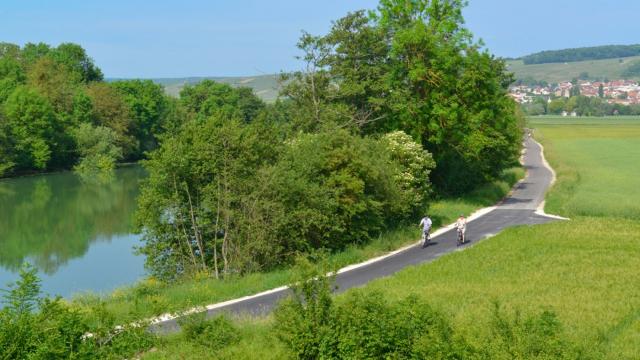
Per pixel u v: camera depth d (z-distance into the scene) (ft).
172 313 72.69
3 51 524.93
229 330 68.90
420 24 189.06
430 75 188.03
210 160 116.88
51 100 385.91
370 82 210.59
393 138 164.25
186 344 67.05
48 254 156.46
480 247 122.52
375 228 132.57
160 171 116.88
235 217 115.75
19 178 335.88
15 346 52.47
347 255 120.47
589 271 100.89
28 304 56.18
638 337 69.36
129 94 441.27
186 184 116.47
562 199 184.55
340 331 56.03
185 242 119.24
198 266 116.16
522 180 251.60
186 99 473.26
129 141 409.49
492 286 92.53
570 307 80.48
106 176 344.90
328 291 58.75
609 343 68.18
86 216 213.05
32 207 233.35
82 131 375.04
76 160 382.83
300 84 218.79
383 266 114.73
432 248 129.49
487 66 191.93
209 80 486.79
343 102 214.90
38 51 532.73
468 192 203.31
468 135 186.29
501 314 69.41
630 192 195.52
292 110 219.00
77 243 169.37
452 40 193.06
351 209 126.21
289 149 134.62
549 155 354.74
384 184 135.13
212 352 64.23
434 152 193.67
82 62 527.40
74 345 57.11
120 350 60.08
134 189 285.64
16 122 344.90
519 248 119.96
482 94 191.11
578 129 626.64
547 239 128.06
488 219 160.86
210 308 89.15
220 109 127.65
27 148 345.92
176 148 117.39
